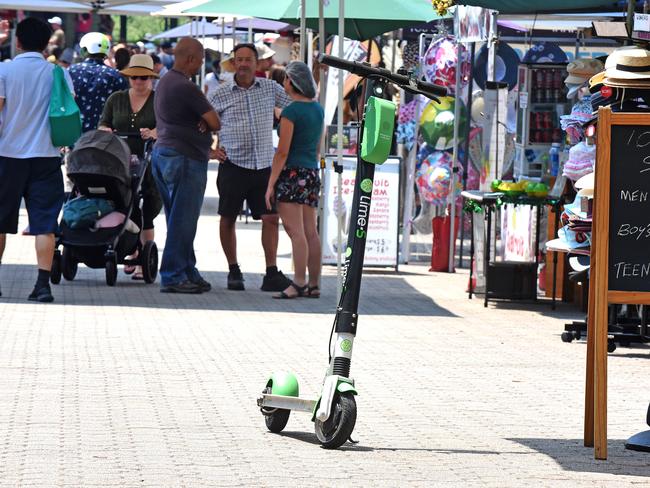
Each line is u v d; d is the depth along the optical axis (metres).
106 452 14.67
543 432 16.83
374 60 44.28
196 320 26.09
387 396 19.00
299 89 29.95
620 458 15.38
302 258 30.36
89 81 36.34
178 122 30.19
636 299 15.43
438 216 38.31
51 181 27.75
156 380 19.48
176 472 13.80
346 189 37.34
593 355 15.91
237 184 31.08
